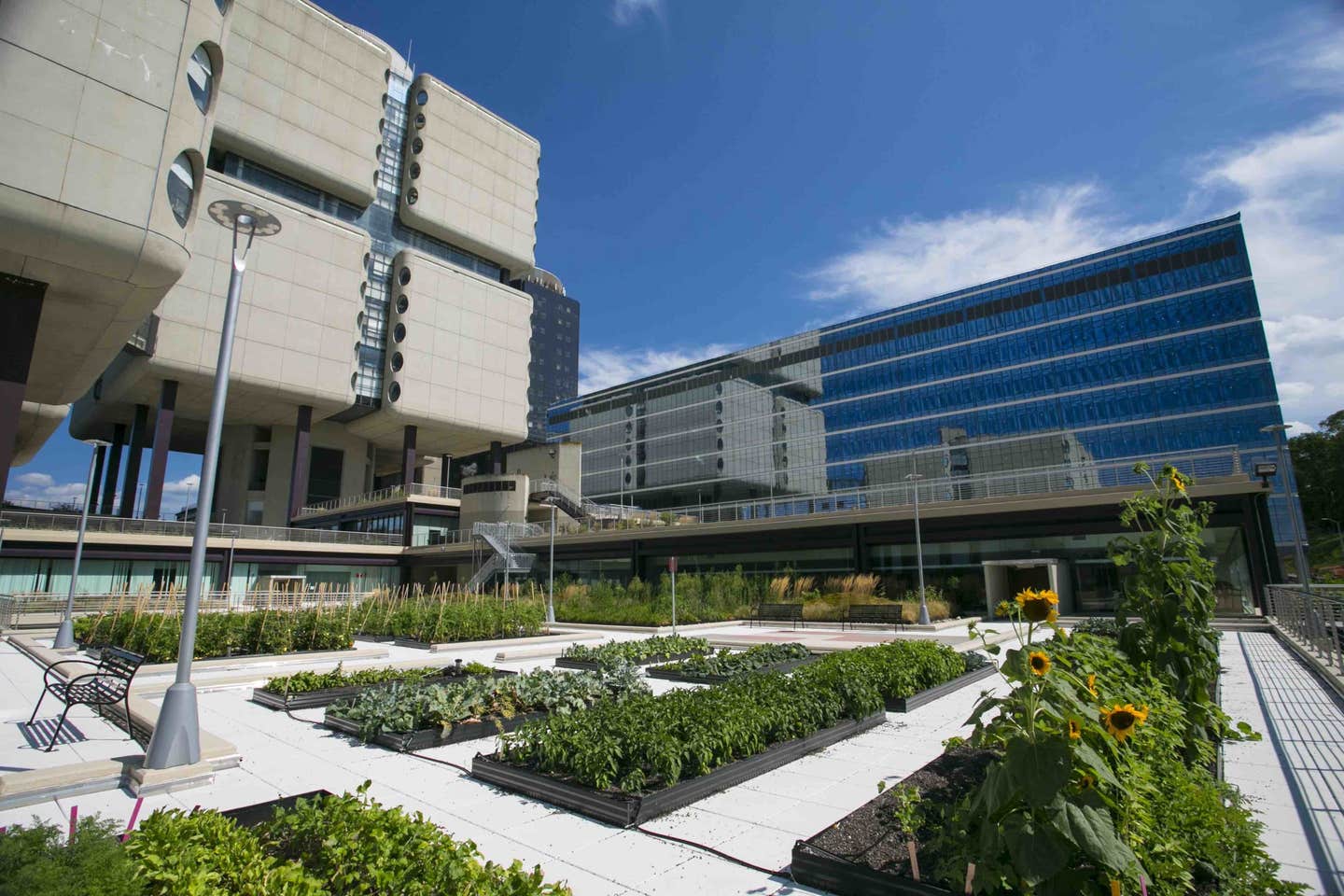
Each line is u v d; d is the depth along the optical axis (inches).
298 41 2421.3
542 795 254.5
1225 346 2143.2
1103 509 1222.9
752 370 3248.0
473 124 2972.4
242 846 152.4
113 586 1711.4
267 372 2140.7
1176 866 146.0
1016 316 2588.6
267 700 451.2
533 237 3125.0
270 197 2228.1
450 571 2268.7
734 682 359.3
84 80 954.1
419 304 2583.7
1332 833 206.7
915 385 2760.8
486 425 2726.4
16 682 531.5
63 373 1433.3
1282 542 1955.0
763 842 212.4
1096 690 178.4
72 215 926.4
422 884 141.9
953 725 368.8
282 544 2036.2
